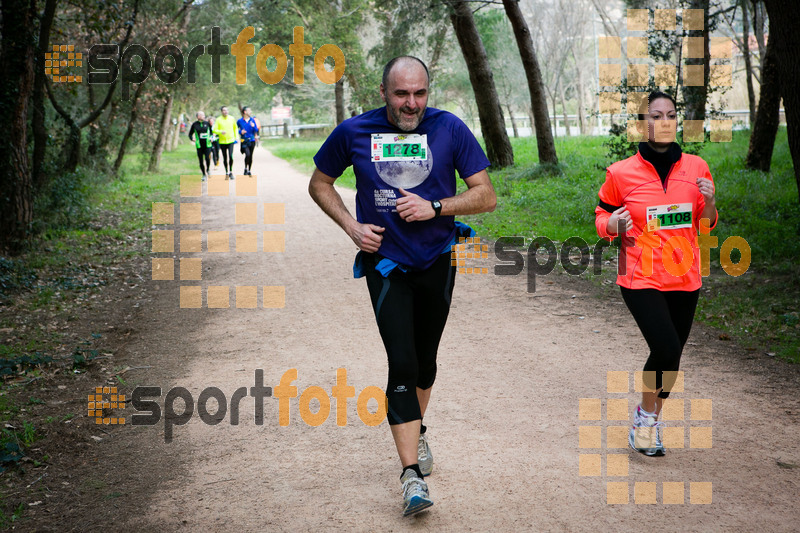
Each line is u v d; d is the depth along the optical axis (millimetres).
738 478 3863
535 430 4590
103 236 13312
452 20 20297
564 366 5812
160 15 24656
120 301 8750
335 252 11250
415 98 3506
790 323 6637
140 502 3885
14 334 7289
